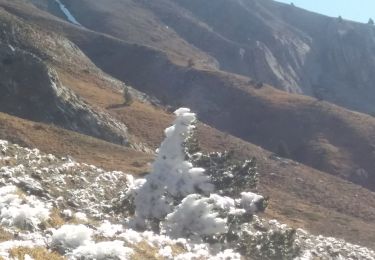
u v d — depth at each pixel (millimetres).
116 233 15750
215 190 22281
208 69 144750
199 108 126188
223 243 19859
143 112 78938
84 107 56594
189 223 19250
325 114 114000
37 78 53531
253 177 23172
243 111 121438
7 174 23312
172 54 158750
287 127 111688
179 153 20922
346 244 38375
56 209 16797
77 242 12766
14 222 13500
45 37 100125
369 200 63719
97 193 28469
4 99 50406
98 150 43906
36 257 11477
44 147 39906
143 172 38438
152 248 15242
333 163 95062
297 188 62219
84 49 156000
